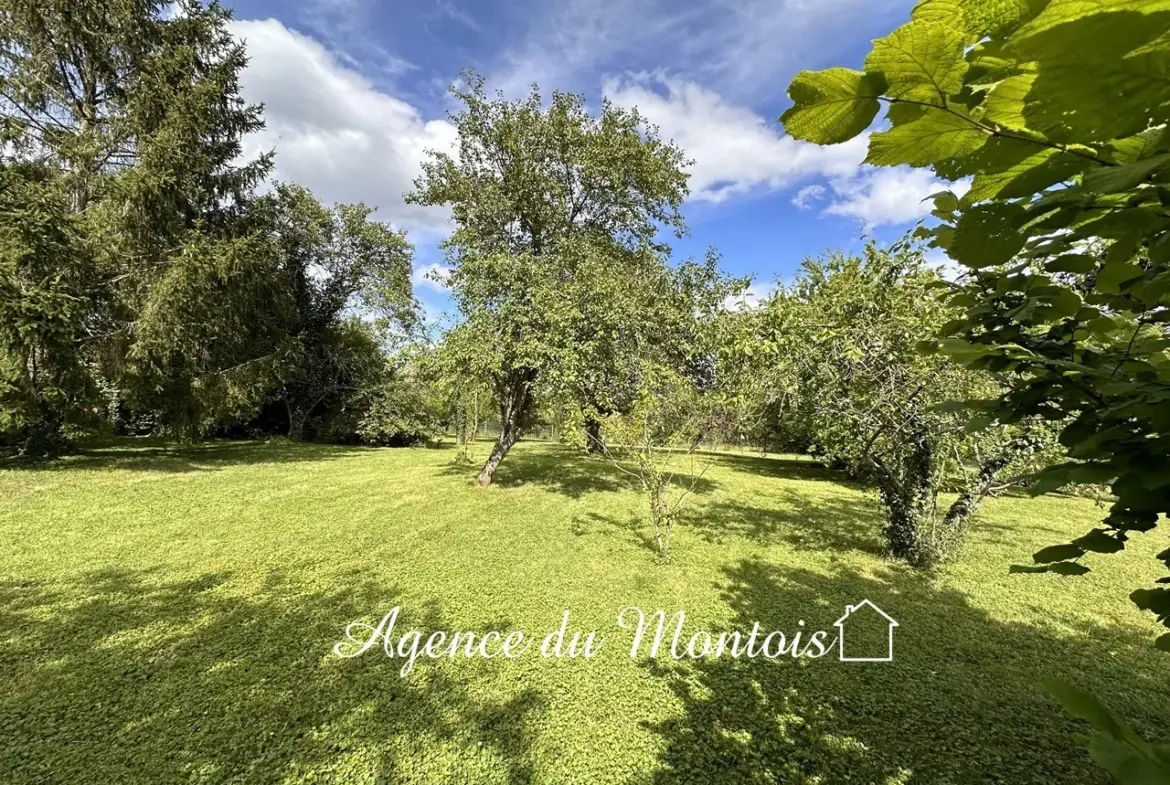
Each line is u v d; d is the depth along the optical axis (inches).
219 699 104.9
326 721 99.3
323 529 227.0
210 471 359.9
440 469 410.6
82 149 335.9
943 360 166.6
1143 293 24.5
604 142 393.1
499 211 378.0
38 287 278.4
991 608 157.5
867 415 184.1
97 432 422.9
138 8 365.1
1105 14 11.1
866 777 87.7
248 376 416.8
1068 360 33.4
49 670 113.0
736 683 114.4
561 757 91.2
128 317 339.6
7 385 295.1
